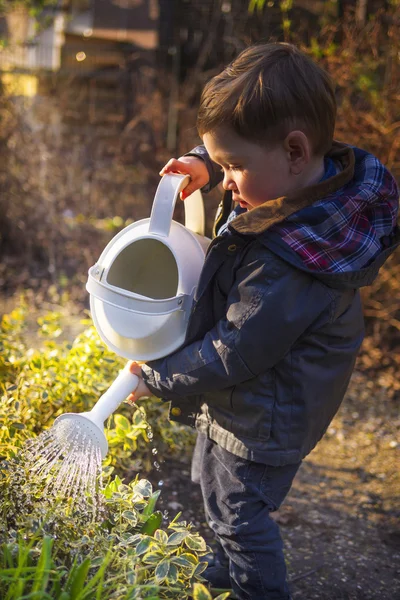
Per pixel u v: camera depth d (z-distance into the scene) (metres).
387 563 2.31
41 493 1.69
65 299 4.54
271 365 1.57
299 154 1.55
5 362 2.51
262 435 1.65
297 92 1.50
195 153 1.93
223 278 1.62
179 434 2.57
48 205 5.27
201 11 5.98
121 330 1.67
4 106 5.11
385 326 3.98
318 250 1.52
